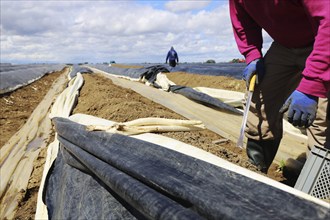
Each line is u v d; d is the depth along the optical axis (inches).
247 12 142.5
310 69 102.3
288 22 123.5
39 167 235.8
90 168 117.7
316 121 135.9
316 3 97.3
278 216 66.4
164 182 84.5
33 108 479.8
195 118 295.0
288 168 175.5
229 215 68.5
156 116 206.1
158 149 104.0
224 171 84.9
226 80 452.4
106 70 1176.8
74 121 198.8
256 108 150.9
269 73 145.3
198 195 76.0
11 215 178.7
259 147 155.6
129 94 409.1
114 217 102.5
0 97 532.7
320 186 107.3
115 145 118.6
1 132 339.0
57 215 136.3
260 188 75.5
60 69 1886.1
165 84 472.4
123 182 94.0
